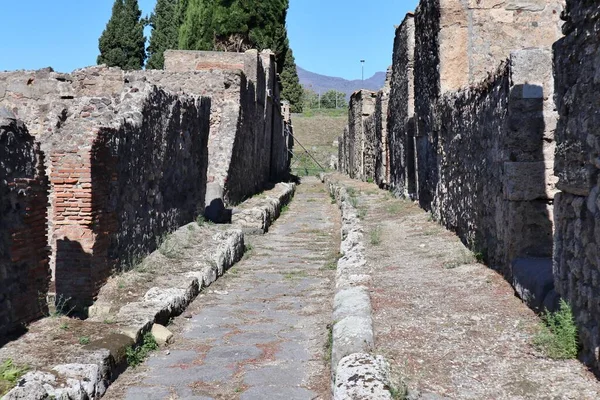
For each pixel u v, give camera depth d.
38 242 5.32
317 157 48.97
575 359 4.02
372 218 12.53
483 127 7.55
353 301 5.68
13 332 4.92
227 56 17.83
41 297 5.38
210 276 8.28
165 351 5.49
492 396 3.60
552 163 6.11
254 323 6.46
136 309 6.04
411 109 15.72
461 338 4.62
